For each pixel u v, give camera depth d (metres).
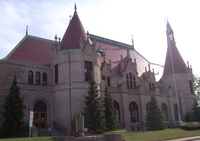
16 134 29.33
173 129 40.12
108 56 52.25
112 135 27.59
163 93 53.47
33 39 45.28
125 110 43.12
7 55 38.06
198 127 41.22
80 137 24.94
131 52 62.78
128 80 48.62
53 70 40.81
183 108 55.97
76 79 37.47
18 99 31.28
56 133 34.72
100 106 33.28
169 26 64.06
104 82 41.38
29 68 38.69
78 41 40.34
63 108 36.84
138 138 29.73
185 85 57.97
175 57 60.81
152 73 55.97
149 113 40.75
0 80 35.00
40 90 38.03
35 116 37.03
